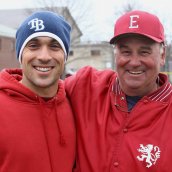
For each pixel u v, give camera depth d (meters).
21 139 2.83
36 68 2.95
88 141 3.09
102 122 3.11
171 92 3.09
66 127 3.08
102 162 2.99
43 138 2.91
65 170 2.99
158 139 2.92
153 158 2.87
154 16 3.10
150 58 3.03
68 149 3.05
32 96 2.95
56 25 3.03
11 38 41.00
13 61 41.34
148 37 2.97
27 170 2.82
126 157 2.93
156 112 3.01
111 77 3.39
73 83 3.43
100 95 3.27
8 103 2.90
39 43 2.99
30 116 2.91
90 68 3.58
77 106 3.26
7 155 2.80
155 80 3.11
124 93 3.16
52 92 3.05
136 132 2.99
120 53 3.08
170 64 20.45
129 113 3.08
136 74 3.05
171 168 2.83
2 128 2.81
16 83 2.95
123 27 3.03
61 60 3.01
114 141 3.02
